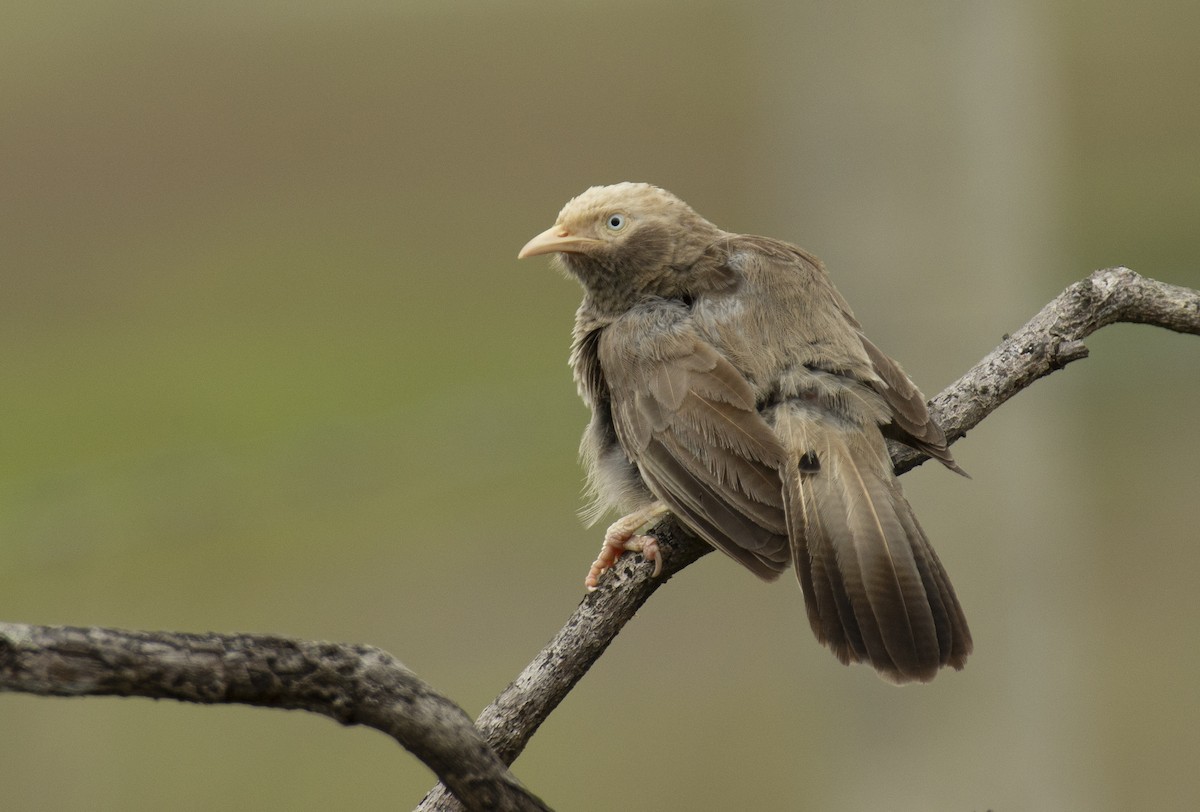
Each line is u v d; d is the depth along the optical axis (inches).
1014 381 293.4
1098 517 669.3
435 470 622.8
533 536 624.4
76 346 740.7
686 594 610.2
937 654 255.0
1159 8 839.1
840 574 261.9
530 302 764.6
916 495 447.8
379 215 810.2
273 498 613.6
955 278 442.6
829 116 445.1
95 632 169.0
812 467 272.4
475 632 612.4
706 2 816.3
